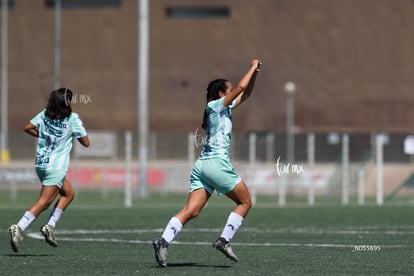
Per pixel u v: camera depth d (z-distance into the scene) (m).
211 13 195.50
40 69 199.38
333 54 190.75
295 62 191.62
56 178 36.84
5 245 42.56
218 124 32.94
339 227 56.25
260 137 148.38
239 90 32.75
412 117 189.00
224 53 194.38
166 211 72.94
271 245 43.66
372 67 189.88
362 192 102.69
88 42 198.62
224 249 33.31
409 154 144.25
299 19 191.62
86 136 37.28
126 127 196.62
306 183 107.88
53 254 38.91
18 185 119.81
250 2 193.38
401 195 115.00
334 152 156.75
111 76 197.62
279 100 191.62
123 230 53.22
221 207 80.31
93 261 36.09
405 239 47.34
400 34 189.00
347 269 33.62
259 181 107.62
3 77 176.12
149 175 112.50
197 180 33.25
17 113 199.62
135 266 34.28
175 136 140.50
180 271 32.59
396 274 32.28
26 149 161.00
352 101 190.38
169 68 196.62
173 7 195.88
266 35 192.62
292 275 31.73
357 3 190.25
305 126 191.25
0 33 199.62
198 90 195.38
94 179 116.94
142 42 99.25
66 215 66.94
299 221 61.81
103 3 199.50
